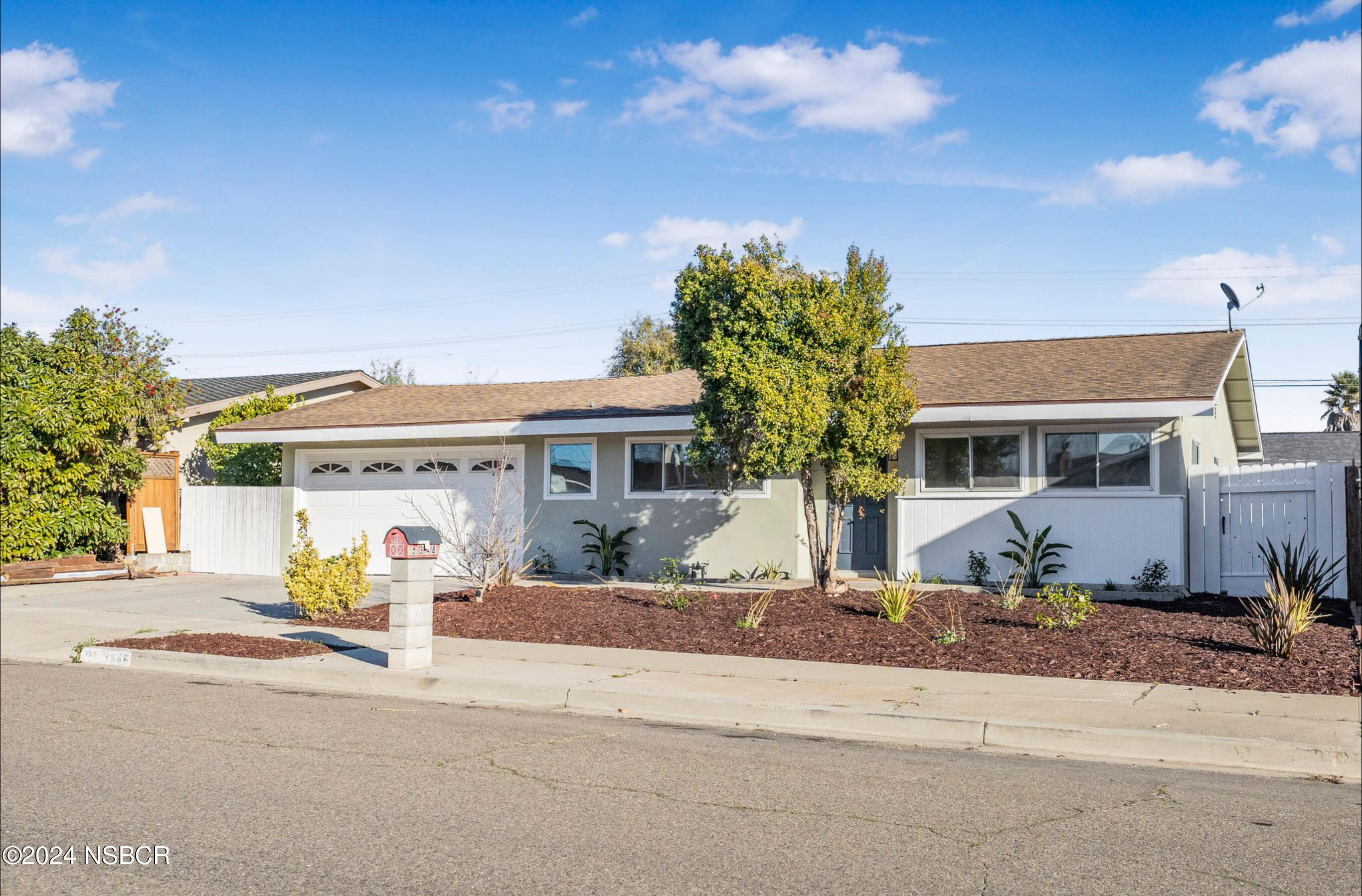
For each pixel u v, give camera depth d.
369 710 9.59
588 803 6.50
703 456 14.66
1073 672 10.28
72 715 9.27
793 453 13.44
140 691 10.54
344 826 6.04
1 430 20.25
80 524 21.23
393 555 11.01
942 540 16.72
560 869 5.33
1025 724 8.26
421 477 20.64
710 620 13.37
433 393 23.23
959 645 11.48
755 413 13.41
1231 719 8.35
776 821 6.12
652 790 6.80
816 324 13.45
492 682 10.26
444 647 12.36
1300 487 15.01
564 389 22.08
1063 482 16.19
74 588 19.25
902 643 11.70
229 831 5.96
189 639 13.20
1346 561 14.52
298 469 21.56
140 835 5.89
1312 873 5.32
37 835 5.91
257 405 25.67
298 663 11.49
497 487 16.92
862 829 5.98
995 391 16.31
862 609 13.68
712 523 18.41
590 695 9.81
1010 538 16.31
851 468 14.22
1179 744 7.81
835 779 7.10
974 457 16.72
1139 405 14.93
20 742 8.21
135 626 14.57
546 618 13.91
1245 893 5.05
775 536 18.00
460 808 6.38
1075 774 7.28
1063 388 15.91
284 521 21.56
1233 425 22.27
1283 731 7.99
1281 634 10.59
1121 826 6.06
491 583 16.36
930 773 7.27
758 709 9.16
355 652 12.27
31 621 15.20
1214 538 15.80
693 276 14.23
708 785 6.93
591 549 19.09
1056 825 6.08
